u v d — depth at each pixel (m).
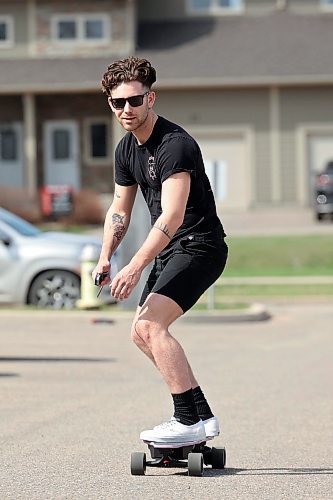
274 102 76.88
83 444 16.33
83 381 22.81
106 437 16.88
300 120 77.00
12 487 13.42
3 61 79.50
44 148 80.62
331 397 20.86
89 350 27.94
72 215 69.12
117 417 18.64
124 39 79.38
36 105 80.31
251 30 81.00
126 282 12.91
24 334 31.41
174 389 13.44
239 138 77.12
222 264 13.69
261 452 15.77
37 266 36.00
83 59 79.38
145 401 20.31
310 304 40.50
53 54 79.69
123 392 21.38
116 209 14.12
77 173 80.81
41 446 16.17
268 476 14.04
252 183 77.12
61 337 30.75
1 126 80.12
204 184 13.51
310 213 73.25
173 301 13.31
